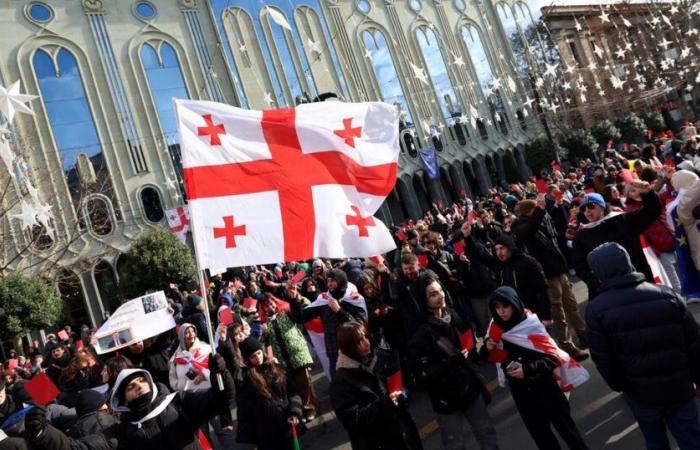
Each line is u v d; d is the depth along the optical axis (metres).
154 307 6.78
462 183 34.59
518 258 5.71
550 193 9.90
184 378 5.39
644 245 6.00
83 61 24.27
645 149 12.82
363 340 3.50
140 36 25.94
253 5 29.36
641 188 4.71
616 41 39.81
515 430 4.82
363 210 4.35
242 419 4.23
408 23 34.94
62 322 21.17
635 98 37.09
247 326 6.34
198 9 27.83
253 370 4.21
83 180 21.48
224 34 28.20
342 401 3.42
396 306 5.26
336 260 12.83
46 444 2.98
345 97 31.20
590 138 34.56
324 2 31.81
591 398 5.06
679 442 3.03
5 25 23.03
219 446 6.45
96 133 23.83
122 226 23.33
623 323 2.96
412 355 3.90
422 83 34.25
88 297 21.81
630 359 2.97
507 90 37.81
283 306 6.51
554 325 6.20
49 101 23.06
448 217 15.94
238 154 4.10
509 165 36.91
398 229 12.35
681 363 2.92
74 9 24.61
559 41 40.25
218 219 3.88
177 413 3.28
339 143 4.44
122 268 20.53
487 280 6.95
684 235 5.35
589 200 5.07
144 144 24.80
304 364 6.28
